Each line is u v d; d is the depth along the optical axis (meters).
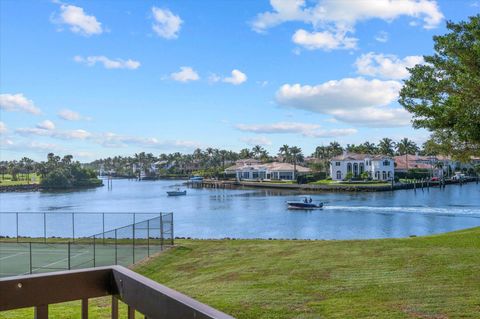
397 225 42.12
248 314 8.51
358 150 148.00
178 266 17.97
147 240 23.92
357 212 52.72
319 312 8.27
